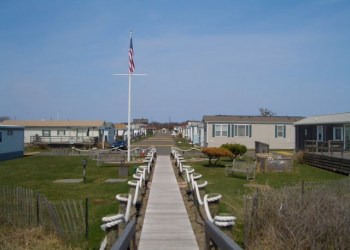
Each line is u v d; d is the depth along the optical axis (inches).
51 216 434.0
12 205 449.4
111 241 334.6
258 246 362.3
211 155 1147.3
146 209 510.0
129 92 1214.9
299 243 329.4
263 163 1024.9
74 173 1002.1
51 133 2191.2
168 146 2201.0
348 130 1240.2
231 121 1838.1
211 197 436.5
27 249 384.5
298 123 1545.3
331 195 393.4
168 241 368.2
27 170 1072.2
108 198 655.1
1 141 1385.3
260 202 402.6
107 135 2352.4
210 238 255.3
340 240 323.3
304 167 1141.7
